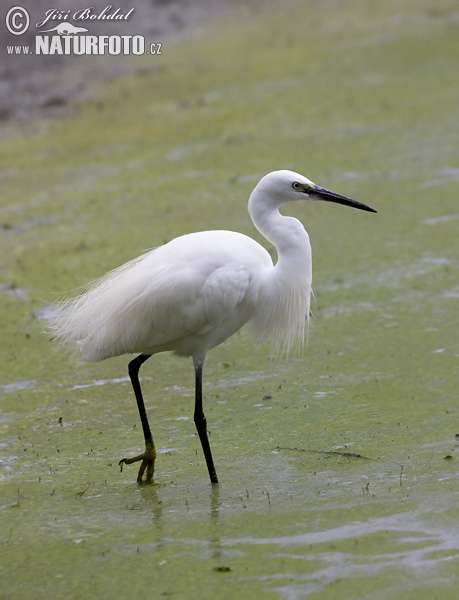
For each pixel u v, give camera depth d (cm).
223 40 3544
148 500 803
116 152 2306
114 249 1598
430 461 803
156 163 2162
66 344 1013
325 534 676
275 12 4041
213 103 2630
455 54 2767
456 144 2023
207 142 2270
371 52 2919
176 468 875
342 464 830
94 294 891
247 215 1716
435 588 577
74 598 625
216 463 873
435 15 3322
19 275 1532
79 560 683
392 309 1259
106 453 928
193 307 841
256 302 883
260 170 2002
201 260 845
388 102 2408
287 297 891
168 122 2509
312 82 2688
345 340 1173
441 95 2409
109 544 709
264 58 3097
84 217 1827
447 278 1343
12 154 2402
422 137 2102
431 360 1074
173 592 616
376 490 752
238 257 855
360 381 1043
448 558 612
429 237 1521
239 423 969
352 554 636
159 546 693
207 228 1656
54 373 1160
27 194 2041
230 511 751
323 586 597
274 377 1089
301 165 1998
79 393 1097
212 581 623
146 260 876
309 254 898
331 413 965
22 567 681
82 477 873
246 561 648
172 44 3597
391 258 1451
